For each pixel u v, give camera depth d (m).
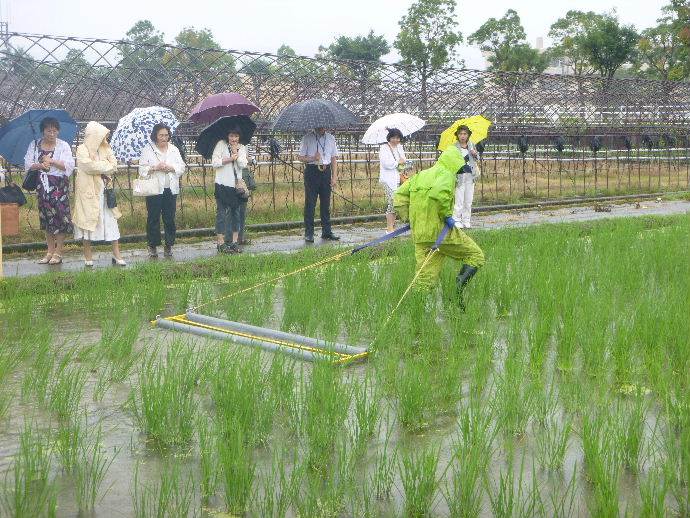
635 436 5.85
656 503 5.14
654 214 21.86
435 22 57.53
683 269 12.19
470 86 25.67
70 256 15.49
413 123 18.11
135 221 18.52
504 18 61.69
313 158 16.97
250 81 20.77
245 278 12.25
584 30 61.16
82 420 6.84
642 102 30.61
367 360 8.41
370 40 66.12
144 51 20.66
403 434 6.52
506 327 9.66
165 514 5.17
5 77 17.38
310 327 9.52
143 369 7.86
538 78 27.67
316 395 6.73
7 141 14.04
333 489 5.33
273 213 20.47
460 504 5.16
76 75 18.38
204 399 7.27
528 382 7.55
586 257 13.70
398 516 5.21
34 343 8.89
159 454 6.18
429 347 8.58
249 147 23.70
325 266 12.91
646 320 8.62
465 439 5.91
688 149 34.09
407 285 10.86
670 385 7.13
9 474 5.78
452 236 10.47
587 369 7.90
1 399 7.23
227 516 5.20
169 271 12.88
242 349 8.43
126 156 15.09
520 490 5.18
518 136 28.14
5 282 11.77
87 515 5.23
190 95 20.11
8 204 13.34
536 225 17.94
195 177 26.34
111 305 11.00
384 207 22.33
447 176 10.30
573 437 6.44
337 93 22.17
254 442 6.20
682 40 55.75
